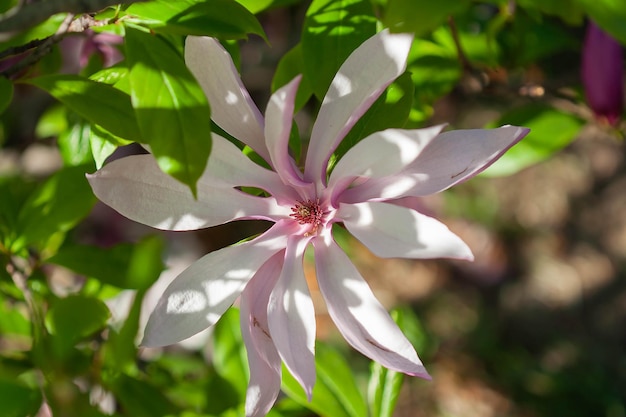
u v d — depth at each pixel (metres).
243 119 0.32
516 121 0.47
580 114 0.47
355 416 0.40
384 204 0.30
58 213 0.39
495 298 1.05
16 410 0.33
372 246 0.30
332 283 0.32
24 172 0.82
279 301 0.32
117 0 0.27
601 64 0.43
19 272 0.40
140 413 0.38
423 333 0.97
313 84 0.35
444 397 0.97
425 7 0.26
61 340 0.35
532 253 1.06
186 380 0.47
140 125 0.28
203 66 0.31
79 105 0.31
